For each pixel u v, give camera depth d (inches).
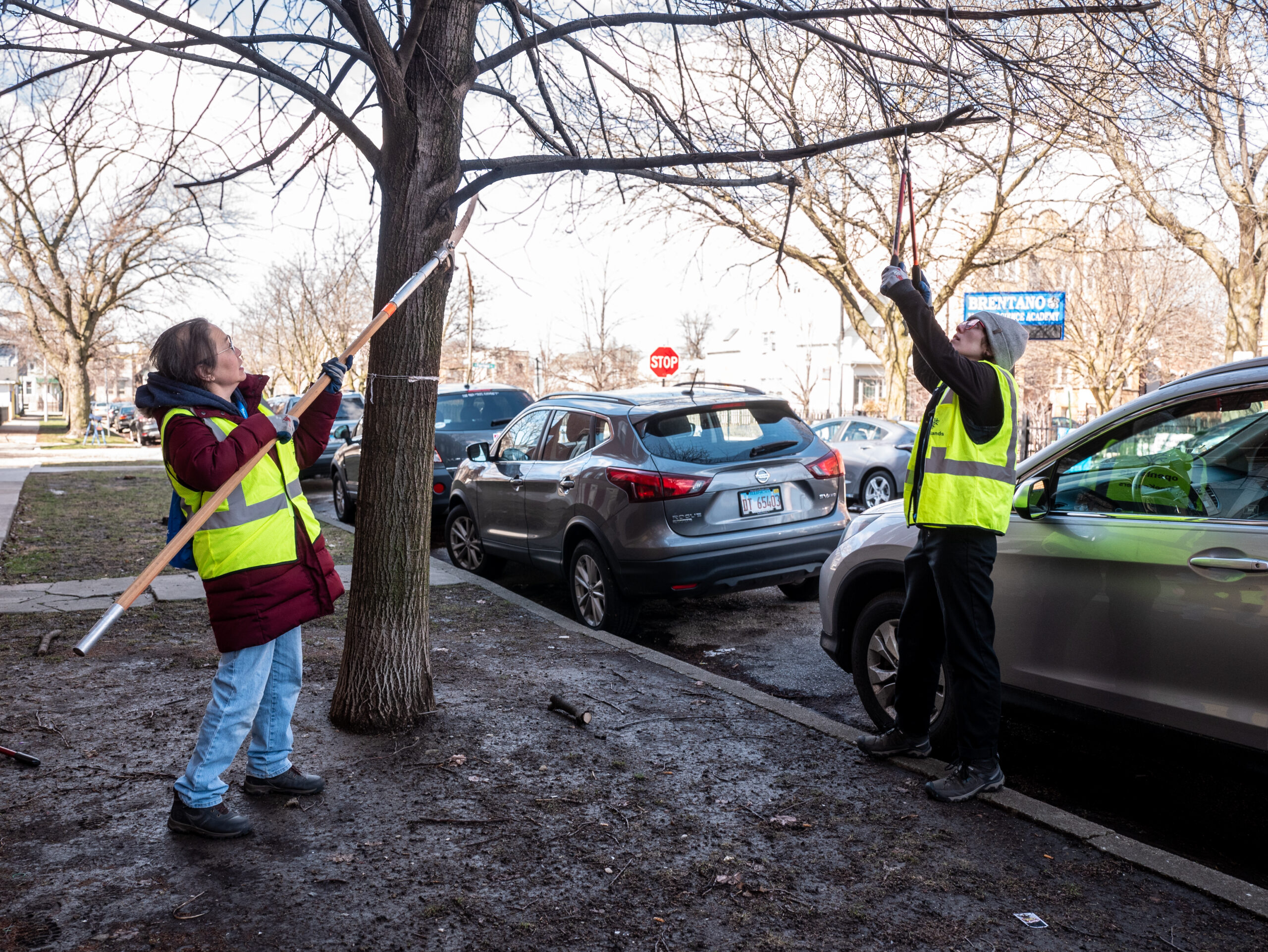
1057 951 107.7
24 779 151.5
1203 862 138.9
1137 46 161.9
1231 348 631.2
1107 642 144.9
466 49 168.2
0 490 570.6
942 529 147.0
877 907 116.9
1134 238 781.9
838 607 190.2
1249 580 127.3
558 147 200.1
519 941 109.0
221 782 132.9
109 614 105.4
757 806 145.6
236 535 126.6
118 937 107.5
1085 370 1088.2
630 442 256.8
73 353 1476.4
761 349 1959.9
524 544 303.0
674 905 117.3
